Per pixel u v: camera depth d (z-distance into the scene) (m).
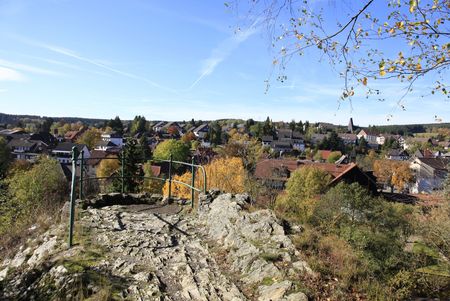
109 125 136.25
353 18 4.67
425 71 4.62
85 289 4.83
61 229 7.31
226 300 4.78
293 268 5.23
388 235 18.41
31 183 27.73
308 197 29.09
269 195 21.88
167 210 9.59
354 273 5.25
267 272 5.22
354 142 131.75
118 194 10.36
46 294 4.85
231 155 51.44
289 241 6.04
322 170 35.09
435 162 51.84
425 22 4.34
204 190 9.23
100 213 8.73
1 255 7.07
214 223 7.84
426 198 23.73
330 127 184.62
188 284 5.19
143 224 8.05
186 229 7.85
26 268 5.85
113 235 7.12
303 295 4.48
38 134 98.56
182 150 66.69
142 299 4.72
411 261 14.41
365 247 14.14
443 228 15.96
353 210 22.47
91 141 109.56
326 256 5.72
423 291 8.97
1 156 56.09
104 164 51.19
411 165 54.78
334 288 4.80
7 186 29.11
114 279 5.18
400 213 23.08
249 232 6.70
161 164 56.47
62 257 5.83
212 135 112.88
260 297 4.73
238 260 5.91
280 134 119.62
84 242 6.55
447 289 9.23
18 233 8.00
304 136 136.62
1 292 5.12
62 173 31.83
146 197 10.65
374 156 88.50
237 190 28.14
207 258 6.22
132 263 5.80
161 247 6.64
